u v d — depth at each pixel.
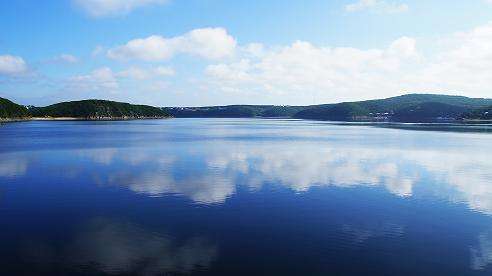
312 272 18.33
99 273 18.23
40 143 84.19
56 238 22.75
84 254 20.38
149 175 43.75
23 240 22.42
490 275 18.28
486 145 82.88
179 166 51.00
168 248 21.22
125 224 25.41
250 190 35.88
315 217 27.25
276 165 52.41
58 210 28.83
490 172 47.16
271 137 110.44
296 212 28.44
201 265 19.05
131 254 20.42
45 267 18.83
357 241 22.48
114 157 59.81
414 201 32.22
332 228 24.81
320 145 83.38
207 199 32.28
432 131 141.00
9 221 26.05
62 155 61.81
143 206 29.95
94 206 29.91
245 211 28.62
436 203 31.61
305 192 35.22
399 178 42.78
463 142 91.25
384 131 143.75
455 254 20.73
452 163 55.16
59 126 181.38
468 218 27.41
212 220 26.36
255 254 20.42
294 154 65.75
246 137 110.06
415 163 55.09
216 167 50.19
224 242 22.17
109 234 23.41
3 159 56.72
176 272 18.31
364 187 37.66
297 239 22.70
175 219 26.52
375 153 67.69
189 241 22.28
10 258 19.86
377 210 29.28
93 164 52.28
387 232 24.16
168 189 36.12
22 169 47.59
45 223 25.61
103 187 36.94
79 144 82.00
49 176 42.78
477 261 19.86
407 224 25.83
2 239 22.56
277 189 36.38
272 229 24.48
